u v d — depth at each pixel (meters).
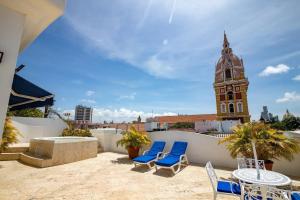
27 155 7.89
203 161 7.91
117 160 8.62
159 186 4.96
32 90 3.67
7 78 2.74
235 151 5.73
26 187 4.75
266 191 2.54
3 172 6.18
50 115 14.78
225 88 51.16
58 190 4.56
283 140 5.32
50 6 3.10
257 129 5.75
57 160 7.46
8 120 7.21
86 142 9.03
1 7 2.85
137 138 8.91
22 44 4.39
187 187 4.89
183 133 8.66
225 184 3.63
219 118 50.22
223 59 54.31
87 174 6.12
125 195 4.29
